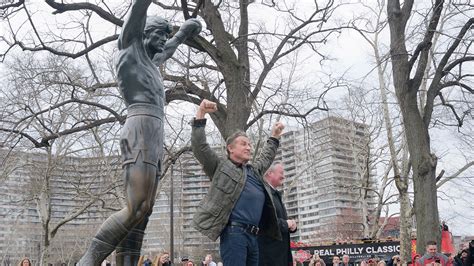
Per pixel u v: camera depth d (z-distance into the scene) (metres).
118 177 23.34
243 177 5.00
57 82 15.56
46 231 26.47
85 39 14.85
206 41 14.28
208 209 4.89
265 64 16.30
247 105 14.20
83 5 14.09
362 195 35.50
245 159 5.10
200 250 53.84
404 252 23.28
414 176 14.89
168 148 17.42
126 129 4.68
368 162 31.81
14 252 55.66
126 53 4.77
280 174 6.71
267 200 5.23
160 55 5.29
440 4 13.87
